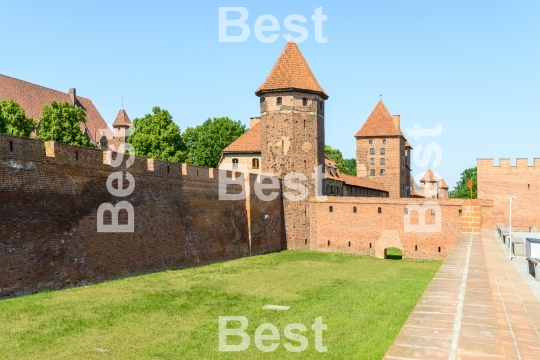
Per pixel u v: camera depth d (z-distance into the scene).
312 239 52.50
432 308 9.28
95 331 17.73
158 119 58.66
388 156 87.50
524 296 17.97
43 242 23.61
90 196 26.75
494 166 61.66
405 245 49.12
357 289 28.48
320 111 52.62
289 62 51.19
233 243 42.16
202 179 37.91
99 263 27.22
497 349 6.82
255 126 61.97
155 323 19.20
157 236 32.38
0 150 21.58
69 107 50.34
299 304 23.67
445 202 48.06
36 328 17.59
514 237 37.94
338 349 16.16
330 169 62.34
